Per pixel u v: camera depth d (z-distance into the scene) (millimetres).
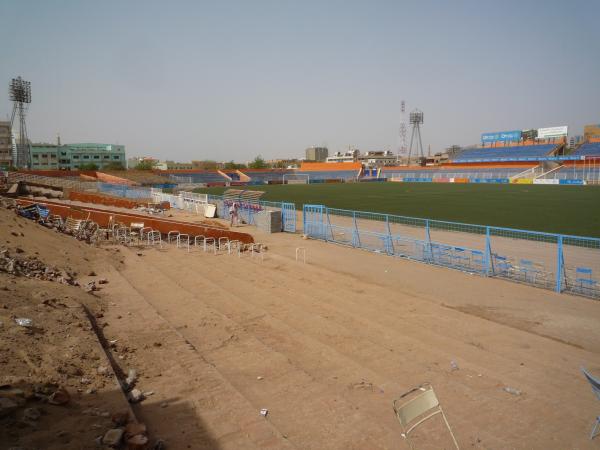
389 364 9125
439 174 127688
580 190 73375
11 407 5797
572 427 6789
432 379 8422
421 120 177750
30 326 8648
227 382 7930
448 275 18125
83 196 45281
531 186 87500
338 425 6641
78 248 19375
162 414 6715
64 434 5527
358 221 37531
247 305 13141
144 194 55250
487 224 34906
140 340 9898
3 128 121125
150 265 18578
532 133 149875
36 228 19625
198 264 19141
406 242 25922
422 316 12500
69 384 7023
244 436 6156
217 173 128375
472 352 9859
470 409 7281
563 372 8875
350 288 15516
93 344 8852
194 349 9539
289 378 8289
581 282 15875
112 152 155875
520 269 17656
